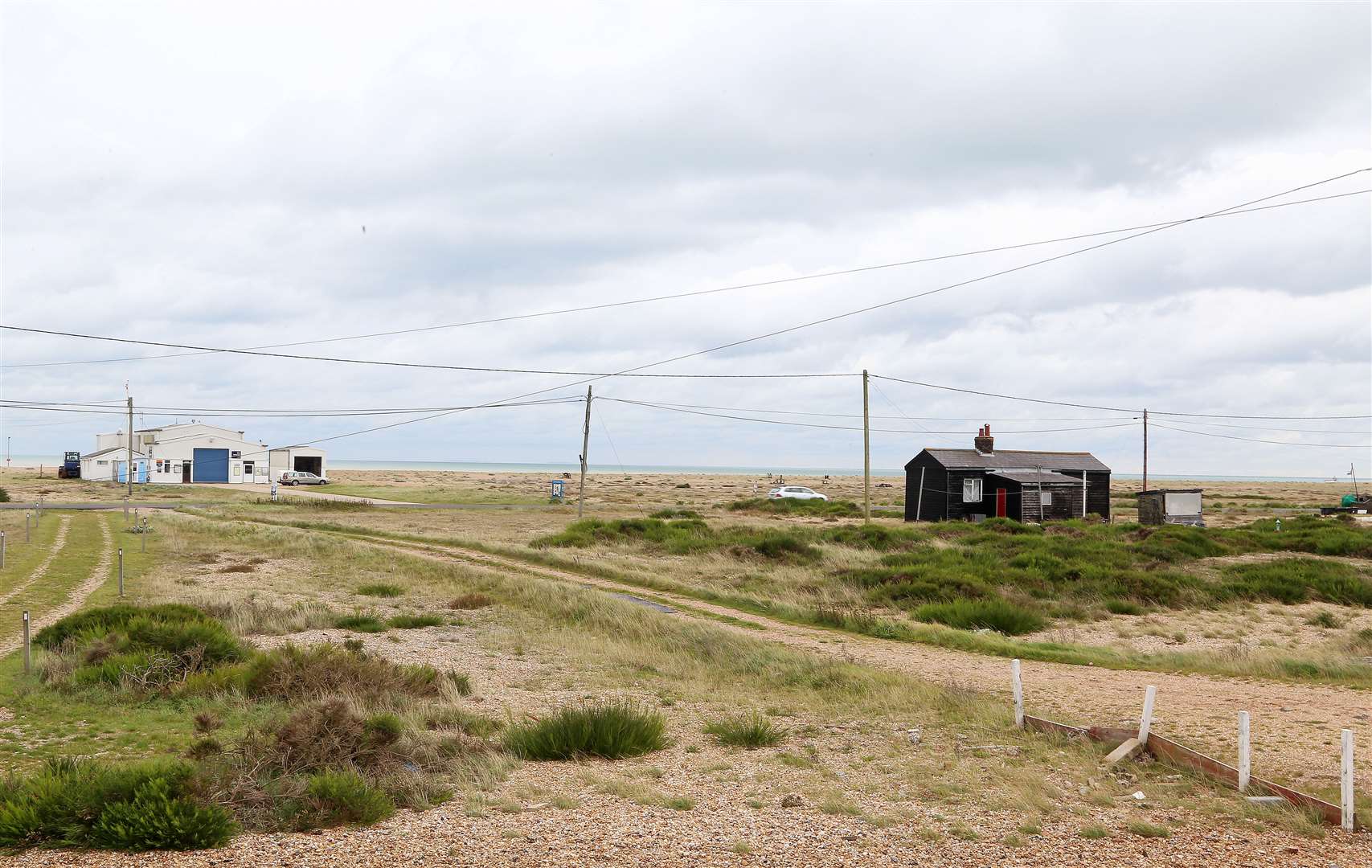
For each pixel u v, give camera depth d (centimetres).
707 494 10981
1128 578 2933
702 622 2352
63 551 3772
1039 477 5778
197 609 2067
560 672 1816
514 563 3778
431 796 990
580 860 777
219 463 11538
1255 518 6531
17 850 798
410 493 10256
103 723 1299
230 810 875
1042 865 762
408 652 1986
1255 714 1373
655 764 1148
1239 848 797
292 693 1455
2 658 1745
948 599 2745
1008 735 1257
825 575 3294
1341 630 2322
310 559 3769
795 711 1480
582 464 5844
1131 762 1091
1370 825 855
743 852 798
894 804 952
